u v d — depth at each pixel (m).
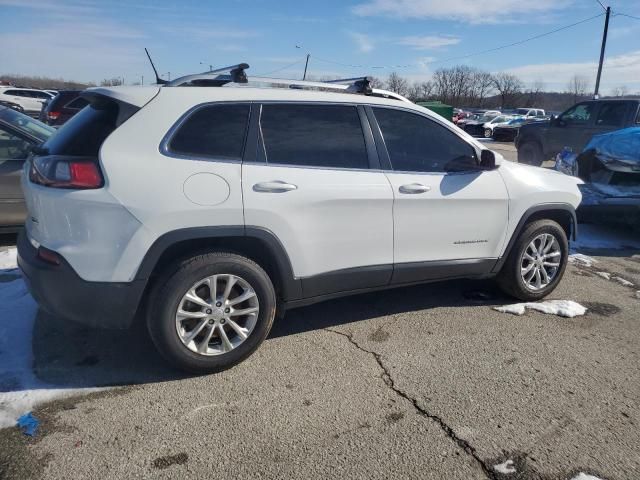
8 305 4.07
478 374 3.34
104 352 3.46
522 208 4.24
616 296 4.84
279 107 3.38
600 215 6.54
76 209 2.85
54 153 3.04
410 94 82.38
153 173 2.95
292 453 2.56
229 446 2.59
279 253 3.30
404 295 4.66
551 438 2.71
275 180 3.24
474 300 4.57
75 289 2.90
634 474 2.47
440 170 3.91
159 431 2.69
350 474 2.43
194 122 3.13
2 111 6.04
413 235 3.79
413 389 3.14
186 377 3.21
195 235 3.04
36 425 2.69
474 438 2.70
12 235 6.04
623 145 6.73
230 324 3.24
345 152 3.54
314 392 3.09
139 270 2.96
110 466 2.43
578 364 3.50
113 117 3.04
